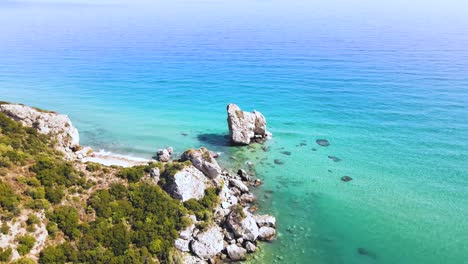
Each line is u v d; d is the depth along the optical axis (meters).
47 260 32.78
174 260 39.62
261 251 43.66
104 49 187.00
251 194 57.19
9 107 55.44
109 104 105.00
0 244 31.14
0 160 38.06
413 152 70.50
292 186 60.06
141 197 43.28
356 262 42.72
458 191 57.56
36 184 37.94
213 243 42.38
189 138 80.88
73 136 64.38
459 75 117.38
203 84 122.75
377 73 125.38
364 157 69.75
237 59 158.25
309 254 43.75
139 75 135.75
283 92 110.75
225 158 69.94
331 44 186.25
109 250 36.94
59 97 111.00
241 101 104.75
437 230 48.75
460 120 83.00
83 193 40.97
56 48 187.38
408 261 43.19
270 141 77.94
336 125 85.31
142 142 78.75
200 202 47.31
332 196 57.12
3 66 147.12
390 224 50.16
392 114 88.94
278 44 192.62
